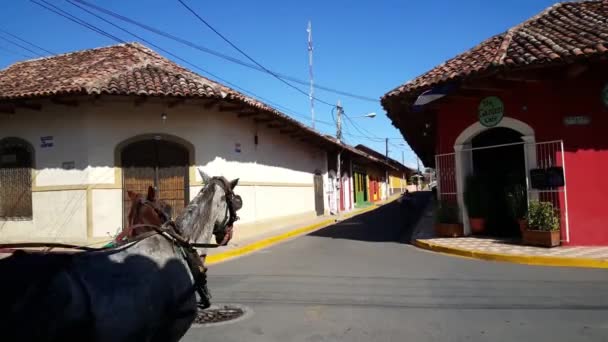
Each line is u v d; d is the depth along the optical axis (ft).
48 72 50.34
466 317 20.22
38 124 46.78
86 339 9.18
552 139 37.47
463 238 43.14
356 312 21.47
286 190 69.82
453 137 44.39
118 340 9.62
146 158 46.75
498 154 45.70
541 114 38.01
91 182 44.62
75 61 54.34
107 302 9.62
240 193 52.75
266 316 21.24
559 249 34.86
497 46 40.83
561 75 36.91
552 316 19.97
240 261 38.75
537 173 37.45
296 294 25.31
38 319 8.57
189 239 13.47
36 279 9.05
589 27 37.70
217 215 15.05
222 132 49.78
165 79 44.86
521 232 39.01
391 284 27.04
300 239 53.83
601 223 36.19
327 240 51.39
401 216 83.41
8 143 47.70
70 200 45.16
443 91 38.99
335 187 97.81
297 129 63.62
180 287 11.77
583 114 36.60
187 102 45.98
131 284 10.28
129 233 12.63
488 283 26.53
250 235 54.44
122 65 49.32
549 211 36.17
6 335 8.29
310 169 84.17
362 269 32.17
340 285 27.25
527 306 21.58
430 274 29.58
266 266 35.35
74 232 44.88
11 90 43.96
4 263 9.51
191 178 47.03
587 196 36.42
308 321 20.34
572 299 22.58
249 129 56.08
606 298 22.62
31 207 46.83
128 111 46.09
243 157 54.19
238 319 20.80
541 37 37.78
